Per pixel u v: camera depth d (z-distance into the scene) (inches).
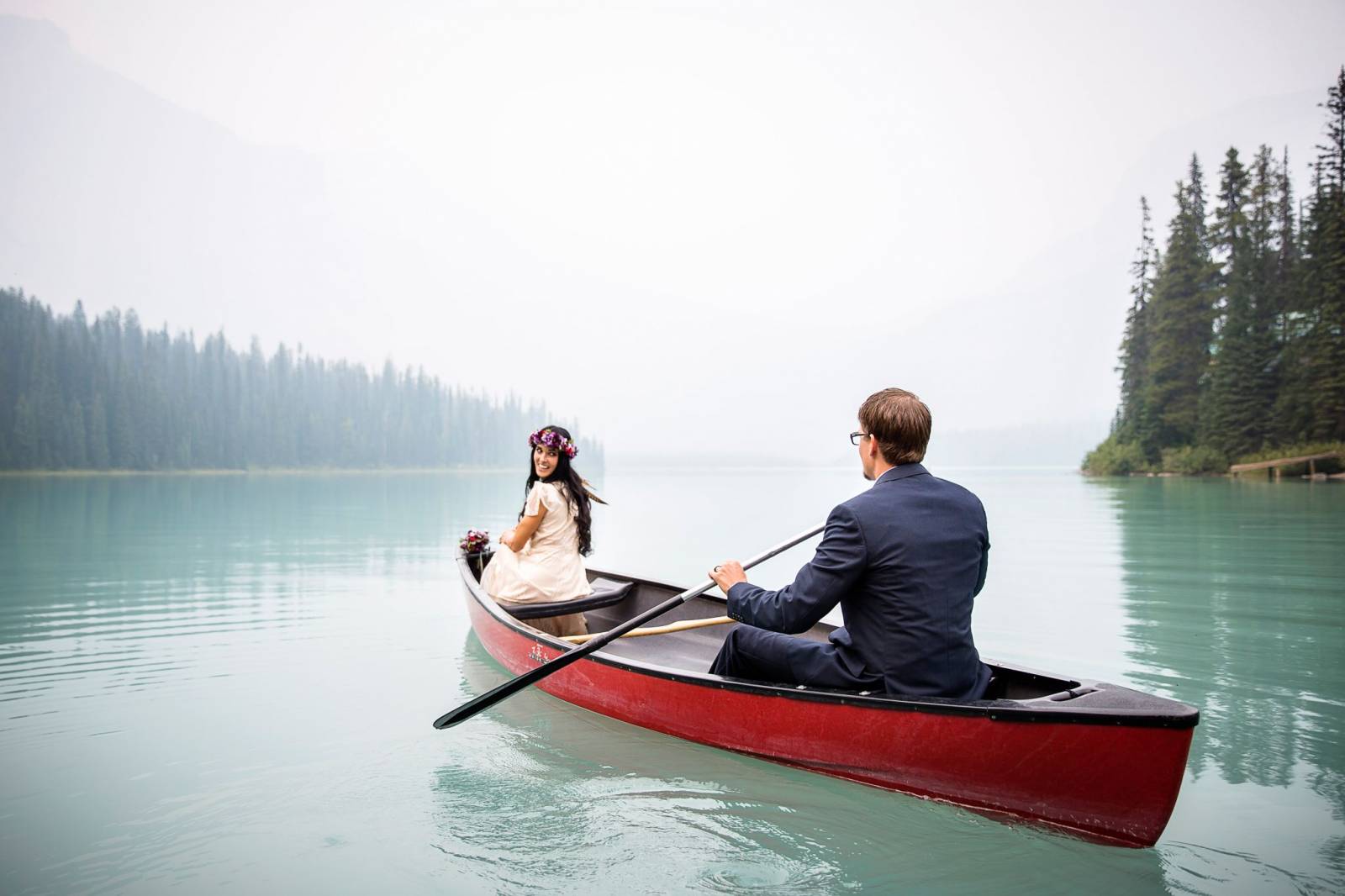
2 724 126.0
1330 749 112.3
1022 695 106.0
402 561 320.2
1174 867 80.1
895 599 96.0
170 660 165.9
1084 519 492.4
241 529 470.0
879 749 98.3
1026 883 77.2
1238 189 1306.6
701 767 108.8
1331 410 1029.2
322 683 150.3
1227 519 472.7
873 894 75.2
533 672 119.9
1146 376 1424.7
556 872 79.9
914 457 100.3
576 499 175.5
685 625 137.2
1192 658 163.6
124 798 98.0
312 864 81.5
